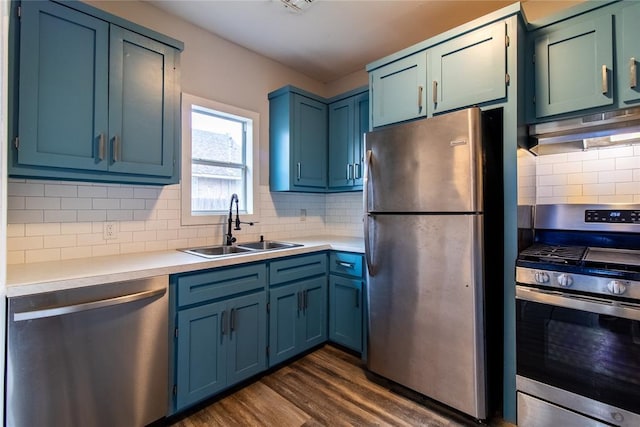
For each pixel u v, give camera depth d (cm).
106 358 143
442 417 175
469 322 165
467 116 164
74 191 182
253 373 203
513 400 167
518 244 170
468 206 164
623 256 156
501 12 171
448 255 171
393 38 259
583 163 196
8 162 138
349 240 286
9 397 121
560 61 169
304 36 256
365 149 209
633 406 133
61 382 132
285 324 224
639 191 178
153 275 156
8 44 136
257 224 281
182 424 169
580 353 146
